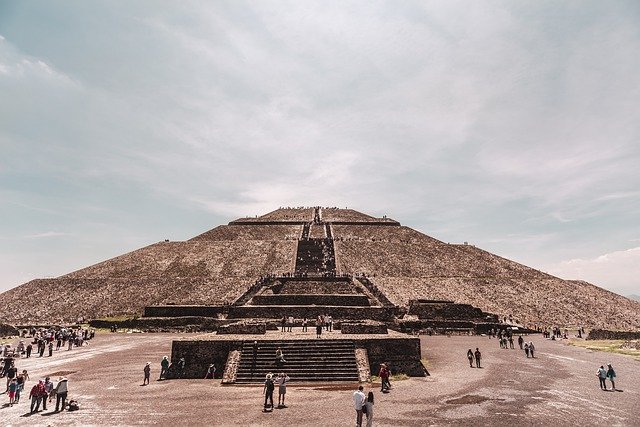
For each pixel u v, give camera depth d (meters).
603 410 15.65
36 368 25.17
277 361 21.75
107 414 15.52
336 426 13.87
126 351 31.67
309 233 90.75
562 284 67.62
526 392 18.47
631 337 41.75
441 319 46.19
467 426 13.80
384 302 51.72
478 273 71.25
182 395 18.23
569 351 32.06
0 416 15.48
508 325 44.41
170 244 84.31
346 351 22.72
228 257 74.94
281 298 49.09
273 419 14.67
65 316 53.34
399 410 15.64
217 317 47.44
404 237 92.00
